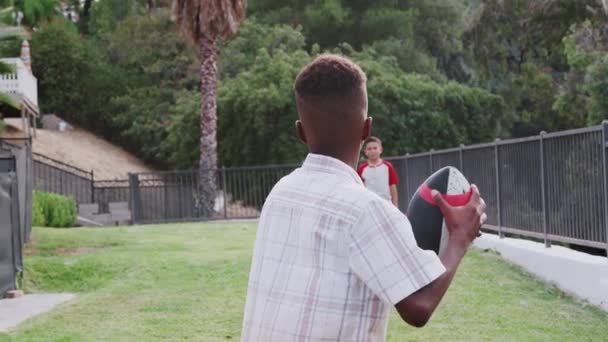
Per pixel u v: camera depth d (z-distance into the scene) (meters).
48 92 42.53
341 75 2.36
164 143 37.38
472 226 2.39
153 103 40.53
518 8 25.91
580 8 24.81
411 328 7.28
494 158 12.14
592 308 7.93
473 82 42.09
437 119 32.66
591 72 20.34
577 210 9.11
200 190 25.33
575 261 8.58
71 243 15.02
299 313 2.24
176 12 26.03
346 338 2.22
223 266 11.29
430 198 2.52
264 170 25.56
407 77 33.56
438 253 2.48
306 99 2.38
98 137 42.44
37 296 10.73
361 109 2.38
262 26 39.25
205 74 26.08
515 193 11.24
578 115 23.45
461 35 28.09
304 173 2.41
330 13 40.22
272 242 2.38
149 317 8.21
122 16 46.47
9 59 27.34
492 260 10.88
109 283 10.76
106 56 44.56
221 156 33.03
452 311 7.87
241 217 24.34
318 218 2.28
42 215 21.31
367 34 41.09
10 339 7.39
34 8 44.38
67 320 8.22
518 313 7.74
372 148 11.01
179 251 13.45
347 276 2.22
